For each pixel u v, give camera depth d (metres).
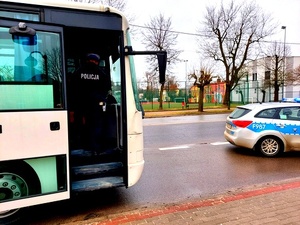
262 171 5.66
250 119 6.94
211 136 10.16
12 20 2.94
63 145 3.26
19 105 3.01
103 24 3.49
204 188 4.68
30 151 3.06
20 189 3.16
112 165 3.90
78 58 4.56
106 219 3.40
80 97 4.26
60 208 3.86
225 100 30.83
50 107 3.18
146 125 13.62
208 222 3.20
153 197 4.29
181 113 21.67
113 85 4.45
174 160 6.69
